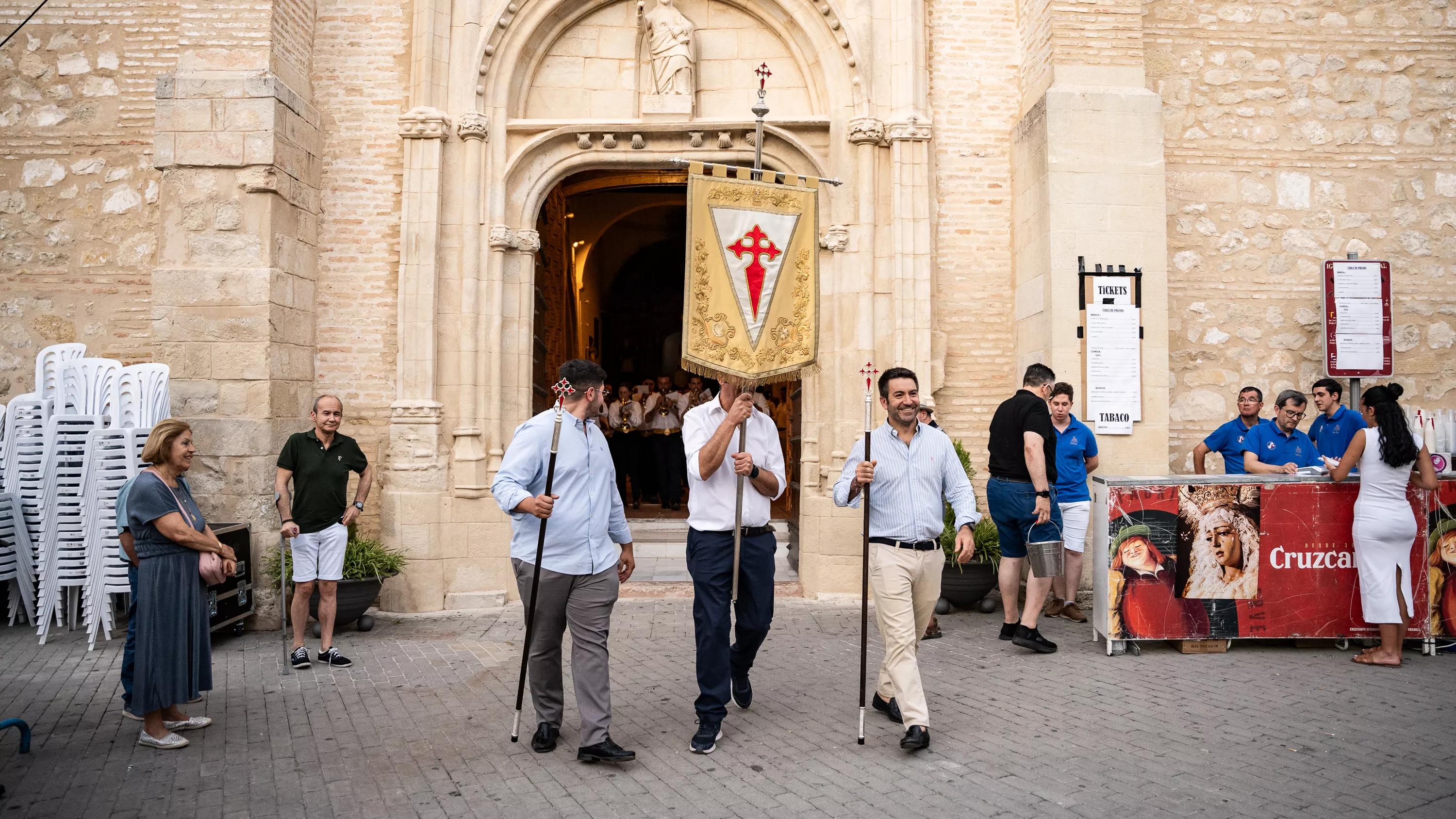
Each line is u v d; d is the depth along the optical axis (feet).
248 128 26.21
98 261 29.25
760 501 16.03
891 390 16.02
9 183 29.30
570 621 14.92
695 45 30.25
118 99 29.32
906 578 15.58
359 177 29.30
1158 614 21.39
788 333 17.07
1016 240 29.60
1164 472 26.96
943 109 30.14
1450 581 21.33
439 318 28.78
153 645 15.15
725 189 16.75
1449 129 30.48
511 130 29.43
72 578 23.98
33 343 29.22
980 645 22.56
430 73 28.78
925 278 28.76
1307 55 30.40
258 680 19.89
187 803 13.12
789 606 27.55
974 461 29.50
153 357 26.12
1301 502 21.56
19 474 25.48
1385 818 12.26
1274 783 13.48
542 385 32.76
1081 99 27.37
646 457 49.39
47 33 29.43
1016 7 30.48
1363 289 29.40
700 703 15.30
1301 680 19.12
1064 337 26.99
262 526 25.59
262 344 25.94
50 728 16.58
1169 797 13.00
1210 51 30.30
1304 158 30.27
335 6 29.50
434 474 28.14
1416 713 16.76
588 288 62.49
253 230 26.16
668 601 28.25
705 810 12.80
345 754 15.16
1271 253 30.09
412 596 27.73
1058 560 21.42
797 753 15.06
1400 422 20.01
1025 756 14.71
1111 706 17.31
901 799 13.07
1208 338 29.86
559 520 14.88
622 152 29.76
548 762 14.73
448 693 18.76
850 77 29.25
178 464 15.94
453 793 13.47
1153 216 27.35
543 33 30.01
